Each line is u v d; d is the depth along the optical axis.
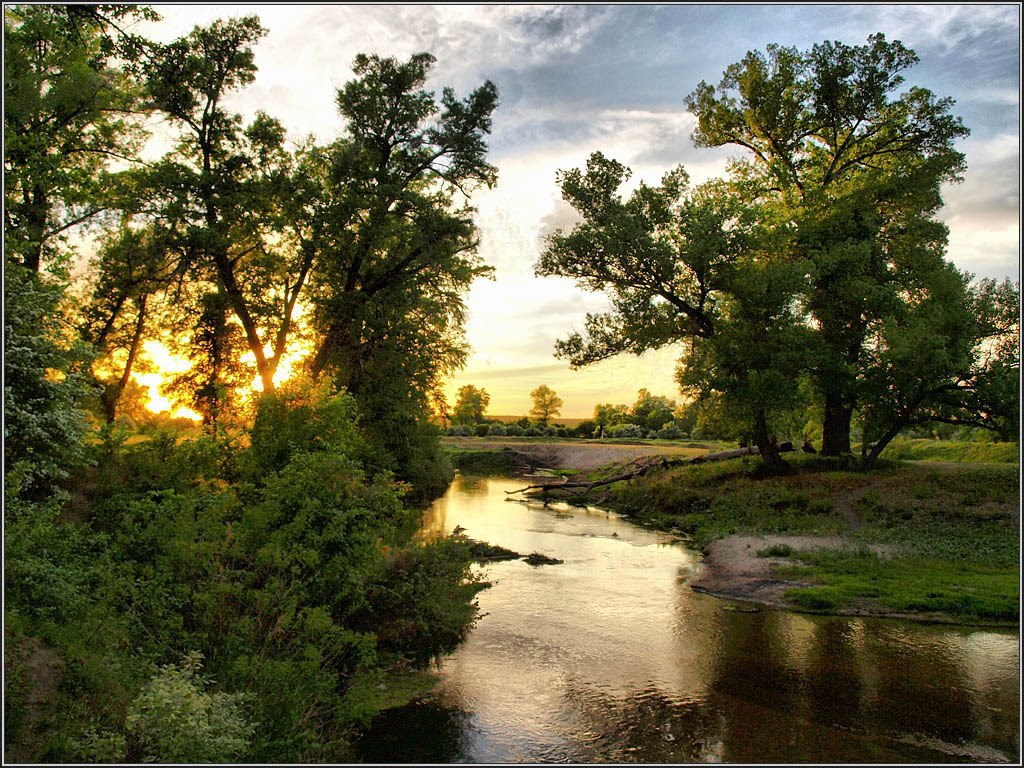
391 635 11.99
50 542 9.03
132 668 7.74
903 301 28.75
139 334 30.06
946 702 9.61
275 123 25.56
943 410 27.72
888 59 28.78
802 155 33.44
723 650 11.94
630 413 100.06
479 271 32.59
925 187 28.59
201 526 9.96
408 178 28.23
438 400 32.53
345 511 11.12
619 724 8.90
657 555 21.14
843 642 12.38
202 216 23.94
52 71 20.05
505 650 11.88
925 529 21.50
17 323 9.39
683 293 30.25
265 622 9.59
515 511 32.41
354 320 26.97
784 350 27.53
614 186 29.23
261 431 13.52
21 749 5.94
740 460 33.88
